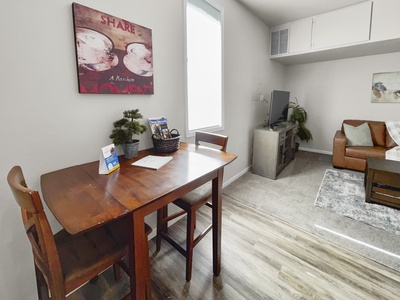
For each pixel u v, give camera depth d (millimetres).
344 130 3660
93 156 1401
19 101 1064
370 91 3889
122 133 1396
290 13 3121
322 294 1309
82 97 1306
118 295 1313
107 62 1377
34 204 655
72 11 1197
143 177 1096
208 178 1206
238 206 2367
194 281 1412
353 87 4047
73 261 851
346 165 3416
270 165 3158
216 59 2535
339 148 3441
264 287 1361
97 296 1308
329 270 1492
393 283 1383
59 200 858
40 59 1111
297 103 4727
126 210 786
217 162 1324
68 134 1266
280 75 4477
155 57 1721
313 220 2084
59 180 1062
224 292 1329
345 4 2895
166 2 1752
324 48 3221
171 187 977
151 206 901
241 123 3145
